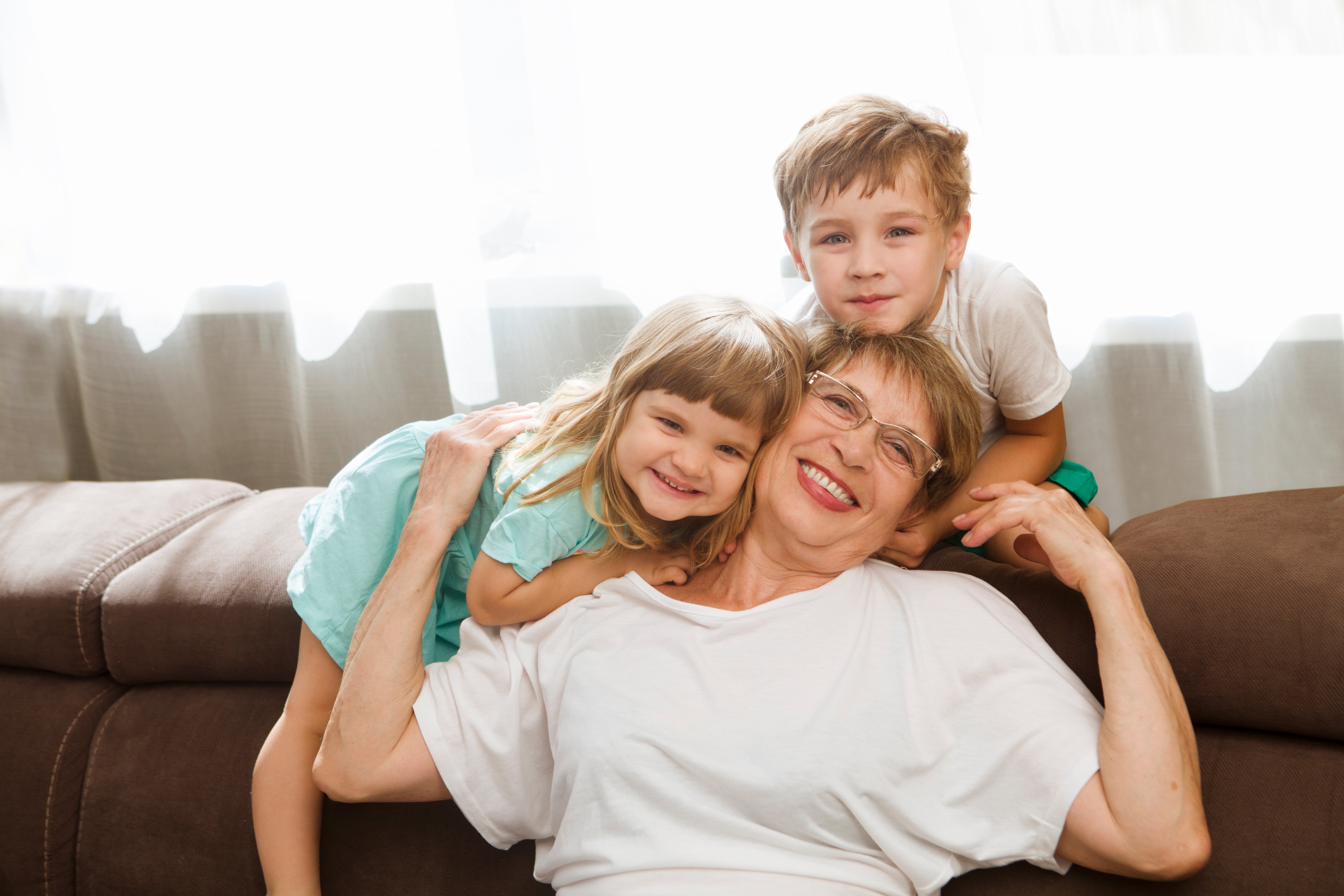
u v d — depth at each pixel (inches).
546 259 70.3
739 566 45.0
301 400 76.0
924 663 39.1
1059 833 35.4
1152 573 42.3
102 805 51.1
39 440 79.5
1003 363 54.9
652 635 41.6
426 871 45.9
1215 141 62.4
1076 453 68.1
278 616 50.8
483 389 72.1
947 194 50.1
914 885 37.2
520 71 67.7
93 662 54.6
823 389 43.4
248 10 69.4
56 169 74.2
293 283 73.0
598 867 36.5
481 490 47.5
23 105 73.2
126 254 74.8
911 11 63.1
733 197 67.2
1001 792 36.7
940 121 56.1
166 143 72.7
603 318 70.9
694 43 65.6
